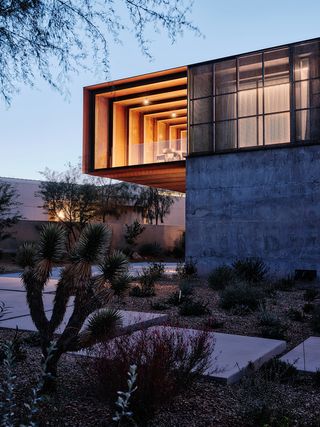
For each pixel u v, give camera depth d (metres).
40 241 4.98
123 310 10.36
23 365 6.03
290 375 5.83
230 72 20.19
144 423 4.15
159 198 47.12
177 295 11.98
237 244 19.14
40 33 6.86
